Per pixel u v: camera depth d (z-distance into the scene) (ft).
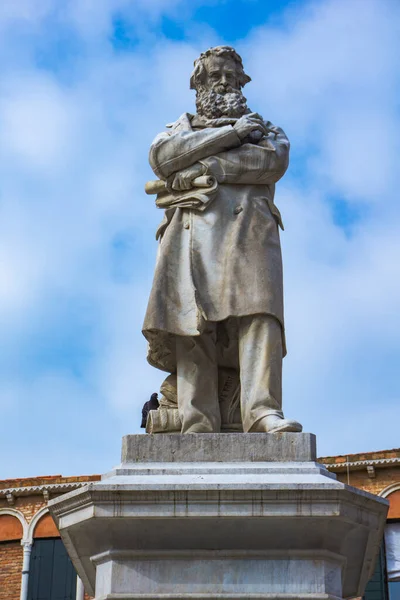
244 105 33.45
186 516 26.00
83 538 27.37
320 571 26.21
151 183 32.81
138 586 26.20
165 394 31.09
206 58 33.91
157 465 27.66
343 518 26.07
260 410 29.19
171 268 30.96
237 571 26.23
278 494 25.96
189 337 30.37
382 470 85.92
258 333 30.04
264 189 32.30
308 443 27.86
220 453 27.86
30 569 90.33
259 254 30.73
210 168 31.60
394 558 82.17
